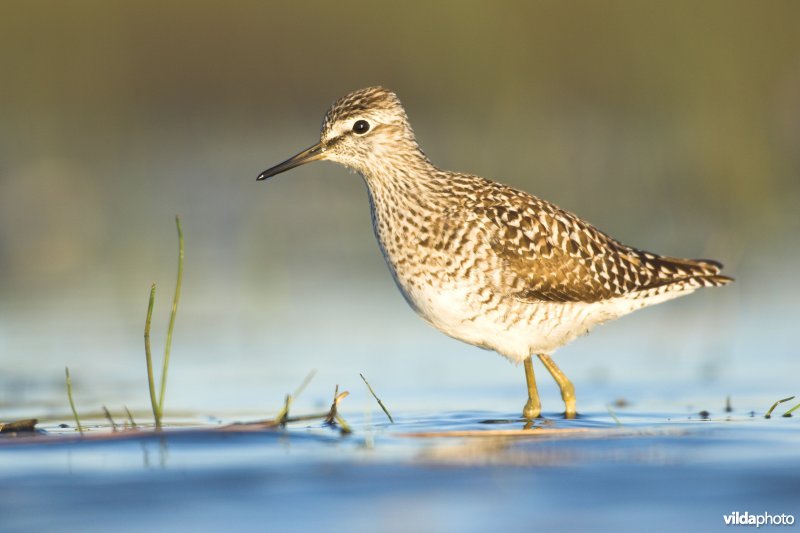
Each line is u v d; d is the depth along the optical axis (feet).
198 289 57.31
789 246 63.52
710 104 76.59
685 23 82.58
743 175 69.87
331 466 25.59
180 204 75.20
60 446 27.71
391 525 21.17
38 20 93.40
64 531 20.81
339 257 64.64
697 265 37.40
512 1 89.20
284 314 51.44
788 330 46.62
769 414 32.40
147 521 21.42
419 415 33.50
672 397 36.45
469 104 85.61
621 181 75.00
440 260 34.60
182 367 41.81
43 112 88.17
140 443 27.99
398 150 35.96
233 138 92.22
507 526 21.07
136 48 98.63
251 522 21.35
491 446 27.99
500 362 42.93
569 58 88.74
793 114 77.66
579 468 25.29
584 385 38.99
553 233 35.37
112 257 66.13
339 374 40.63
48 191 75.82
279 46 101.09
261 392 37.50
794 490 23.20
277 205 74.74
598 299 35.76
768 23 81.92
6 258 66.69
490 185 36.22
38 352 44.29
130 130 92.17
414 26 93.61
